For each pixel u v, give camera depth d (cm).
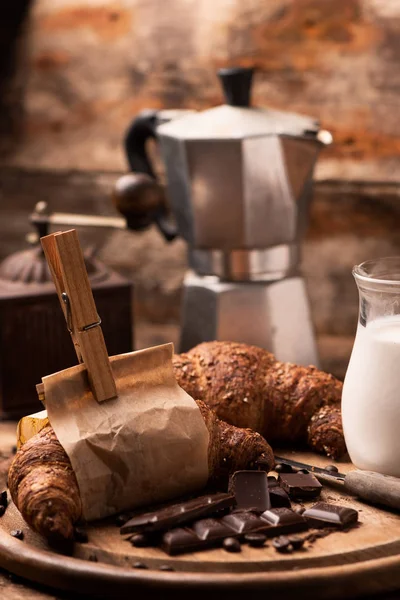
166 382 69
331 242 99
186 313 85
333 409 74
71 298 66
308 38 97
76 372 67
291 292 84
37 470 65
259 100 99
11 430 80
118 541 65
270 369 76
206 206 82
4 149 108
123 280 83
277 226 82
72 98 104
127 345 83
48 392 66
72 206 106
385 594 63
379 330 69
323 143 82
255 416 74
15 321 81
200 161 81
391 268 72
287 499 67
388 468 68
